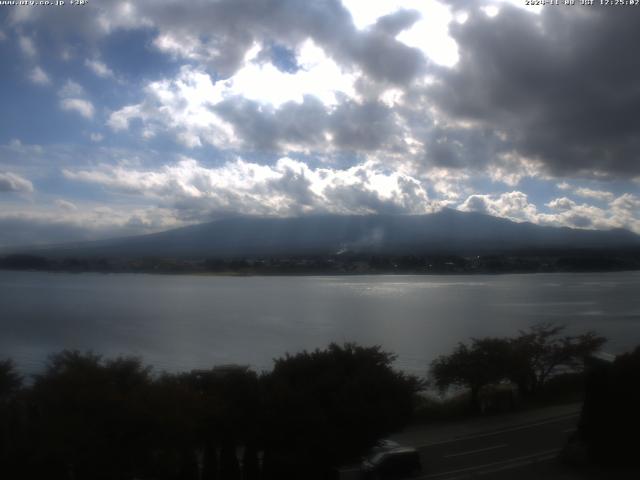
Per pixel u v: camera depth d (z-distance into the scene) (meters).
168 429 18.61
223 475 20.27
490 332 90.44
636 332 85.56
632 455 21.53
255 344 79.00
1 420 18.16
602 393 22.03
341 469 22.03
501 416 29.97
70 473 18.81
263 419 20.48
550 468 22.09
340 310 133.62
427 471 22.11
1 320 110.44
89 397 18.45
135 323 107.00
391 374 24.19
